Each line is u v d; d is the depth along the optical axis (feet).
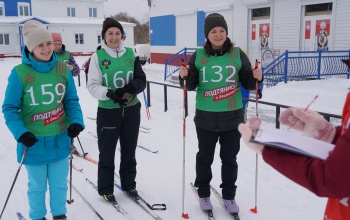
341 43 39.09
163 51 71.10
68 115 9.47
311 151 3.52
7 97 8.67
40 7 111.04
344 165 3.14
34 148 9.02
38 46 8.64
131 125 11.50
